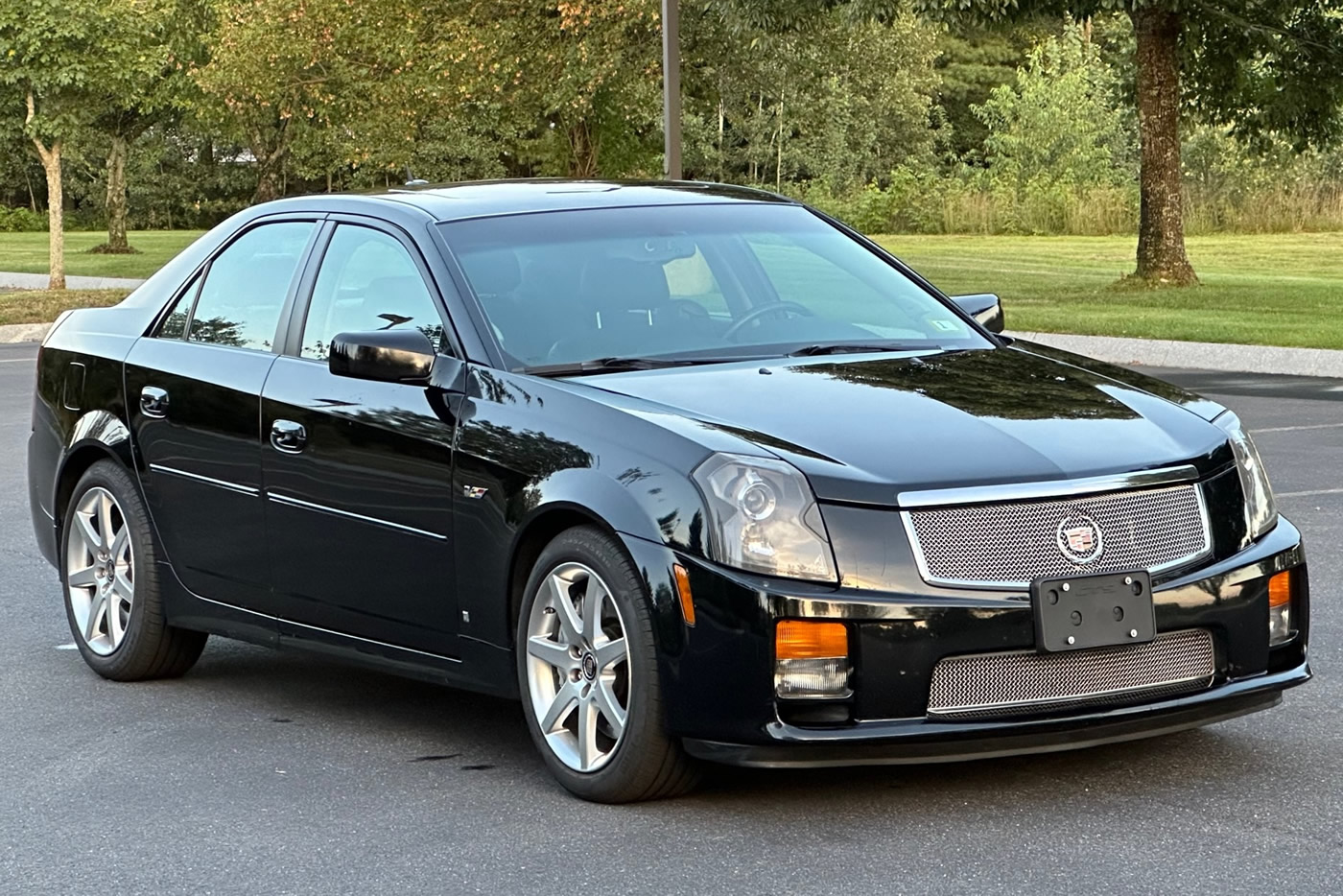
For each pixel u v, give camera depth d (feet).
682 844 16.52
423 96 119.55
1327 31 96.17
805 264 22.26
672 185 23.75
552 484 17.85
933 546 16.38
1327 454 41.93
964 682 16.40
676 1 82.48
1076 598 16.39
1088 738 16.74
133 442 23.90
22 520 37.22
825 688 16.20
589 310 20.27
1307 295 89.66
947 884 15.15
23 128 110.83
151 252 169.89
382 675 24.68
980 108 199.00
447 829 17.35
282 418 21.36
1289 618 18.03
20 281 128.36
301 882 16.01
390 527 19.92
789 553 16.31
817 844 16.35
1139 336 71.77
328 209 22.81
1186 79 100.99
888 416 17.72
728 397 18.20
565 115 119.14
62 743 21.34
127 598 24.26
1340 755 18.97
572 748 18.13
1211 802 17.31
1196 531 17.28
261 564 21.97
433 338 20.18
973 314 22.99
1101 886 14.98
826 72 124.47
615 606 17.22
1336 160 153.89
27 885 16.21
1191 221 152.66
